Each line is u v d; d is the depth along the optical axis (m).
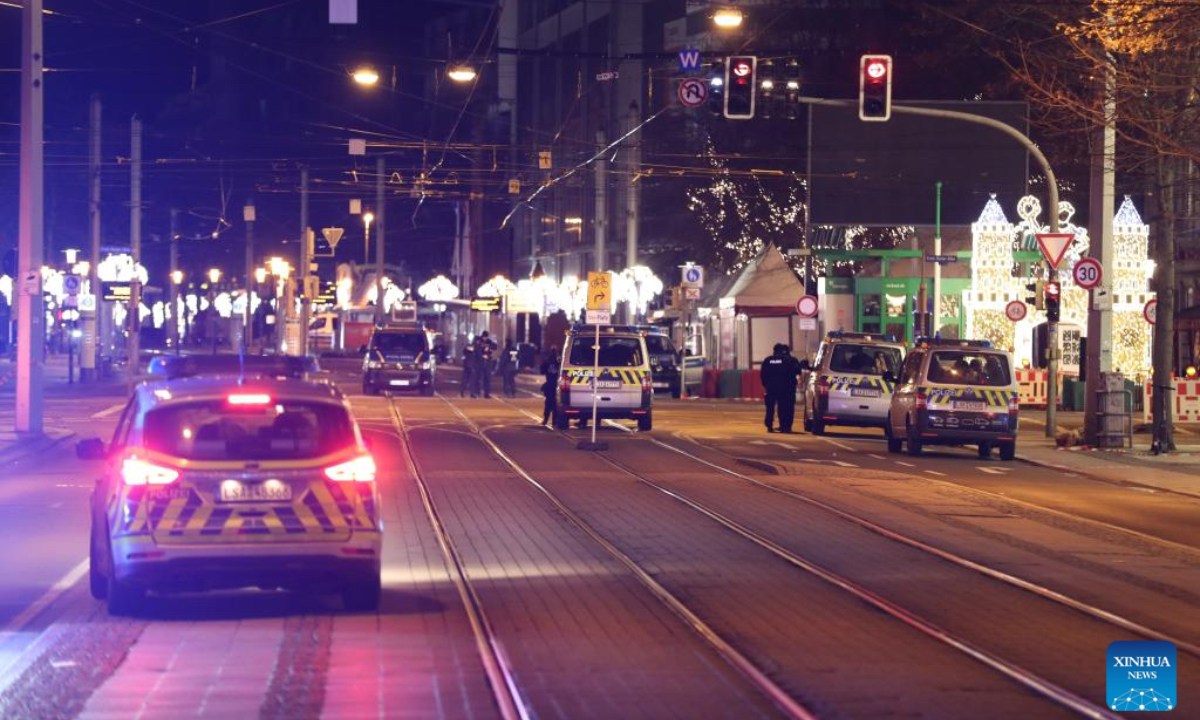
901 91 126.25
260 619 24.95
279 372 30.09
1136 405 96.94
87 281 121.81
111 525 24.09
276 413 24.31
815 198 124.06
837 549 35.41
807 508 44.31
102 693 19.41
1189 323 105.88
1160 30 51.97
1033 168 125.00
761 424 86.44
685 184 142.62
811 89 128.62
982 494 49.44
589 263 172.12
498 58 199.38
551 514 41.69
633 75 159.62
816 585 29.67
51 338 195.88
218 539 23.58
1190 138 58.28
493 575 30.36
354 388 123.69
